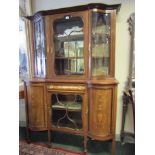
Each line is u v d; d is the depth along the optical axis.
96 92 1.75
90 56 1.80
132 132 2.15
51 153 1.97
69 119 2.02
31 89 2.03
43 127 2.08
